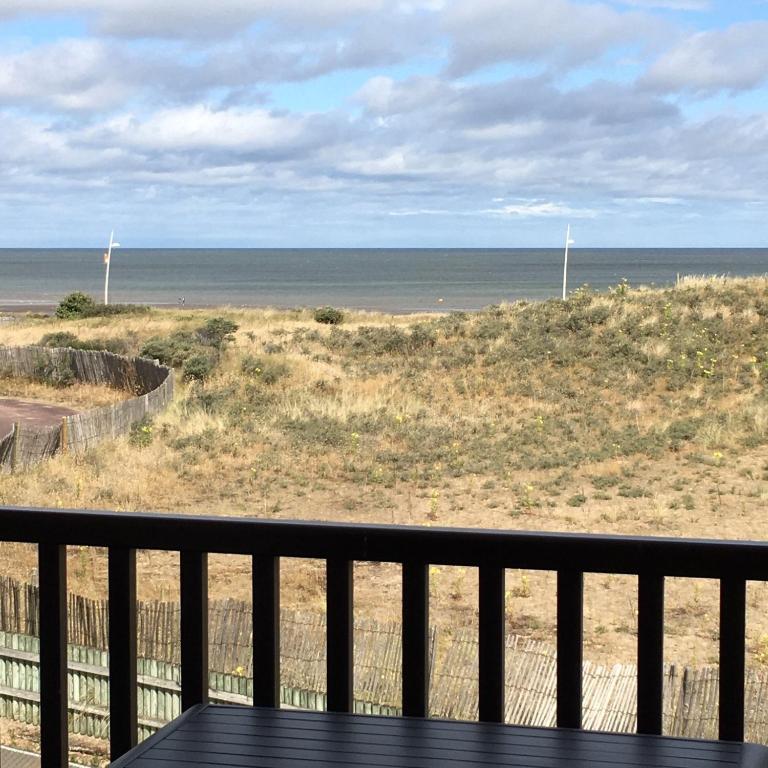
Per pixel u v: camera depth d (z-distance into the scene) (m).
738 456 16.61
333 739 1.92
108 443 18.94
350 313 51.09
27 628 8.74
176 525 2.31
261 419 20.39
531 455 17.19
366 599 11.11
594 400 20.91
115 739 2.39
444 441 18.48
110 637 2.38
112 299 113.19
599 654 9.47
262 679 2.31
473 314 29.92
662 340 24.20
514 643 8.21
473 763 1.80
